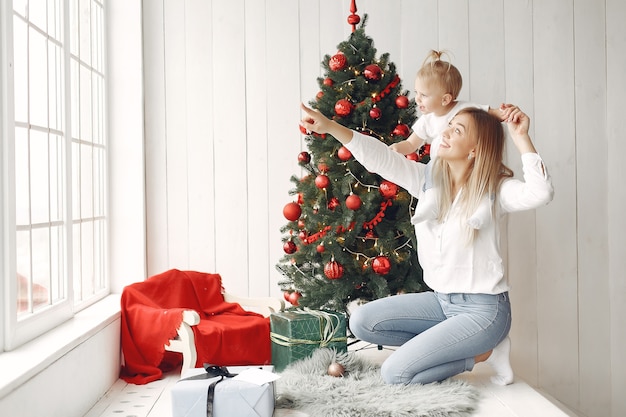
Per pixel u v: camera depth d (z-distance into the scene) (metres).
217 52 3.79
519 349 3.82
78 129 3.23
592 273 3.83
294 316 2.99
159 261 3.80
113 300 3.48
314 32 3.78
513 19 3.79
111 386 2.99
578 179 3.82
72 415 2.47
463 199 2.72
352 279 3.10
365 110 3.07
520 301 3.81
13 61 2.33
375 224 3.10
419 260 2.91
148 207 3.79
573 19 3.81
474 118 2.70
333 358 2.88
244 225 3.81
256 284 3.81
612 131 3.80
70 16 3.13
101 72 3.64
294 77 3.78
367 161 2.86
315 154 3.17
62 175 2.90
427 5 3.77
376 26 3.77
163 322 3.01
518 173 3.78
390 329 2.85
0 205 2.29
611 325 3.83
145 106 3.78
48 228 2.74
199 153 3.79
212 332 3.03
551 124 3.81
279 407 2.53
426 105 2.94
